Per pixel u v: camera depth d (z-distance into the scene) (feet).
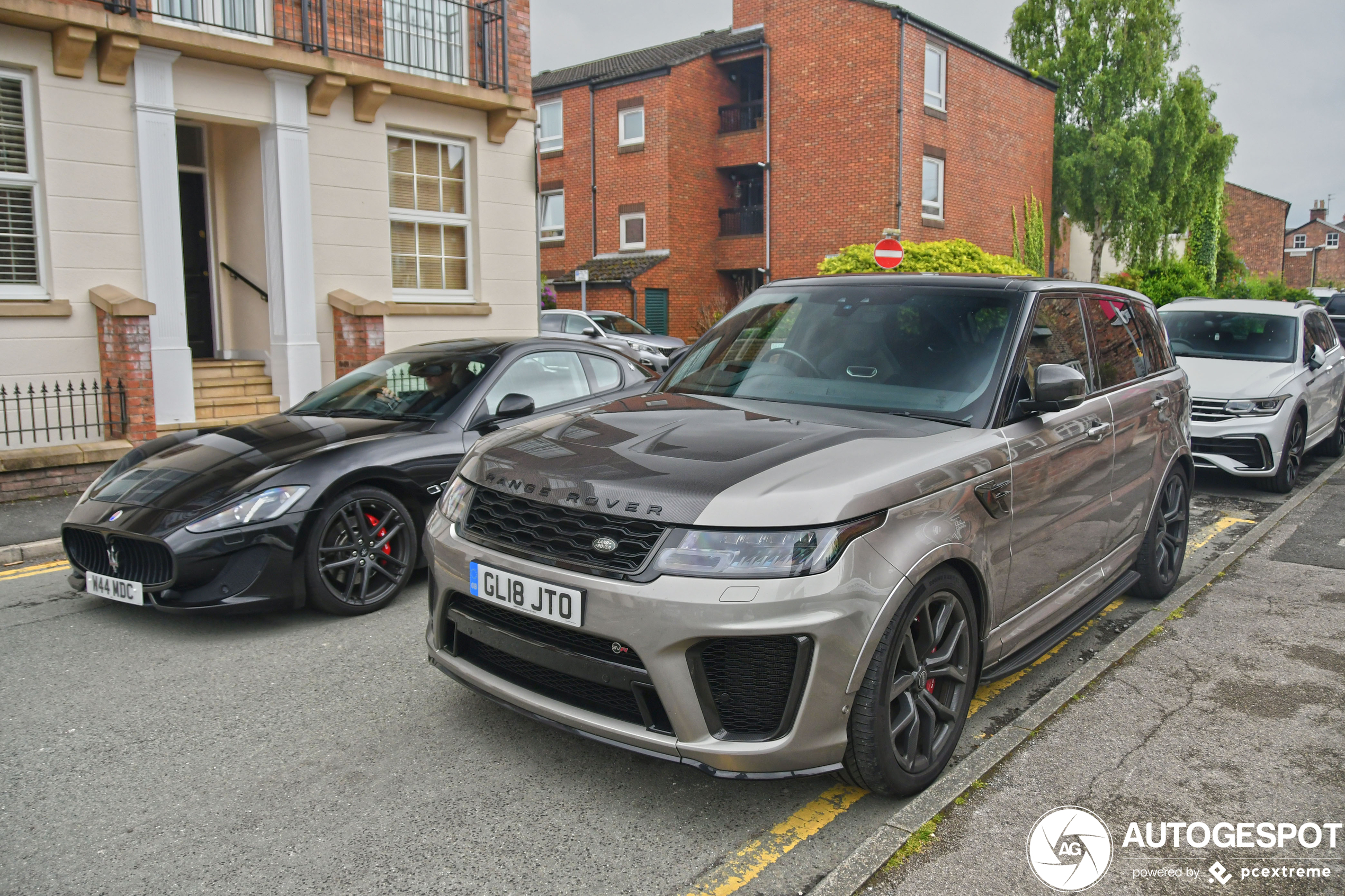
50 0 27.45
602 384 21.07
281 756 11.05
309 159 35.09
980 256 59.77
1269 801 9.86
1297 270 270.67
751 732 8.87
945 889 8.25
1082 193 99.76
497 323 41.83
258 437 17.22
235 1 32.99
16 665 14.01
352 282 36.81
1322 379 30.48
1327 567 19.39
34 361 28.55
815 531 8.70
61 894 8.34
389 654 14.42
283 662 14.06
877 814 9.83
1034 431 11.69
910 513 9.43
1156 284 88.63
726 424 10.89
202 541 14.44
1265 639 14.93
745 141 90.12
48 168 28.55
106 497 15.70
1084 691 12.78
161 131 30.73
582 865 8.82
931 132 81.00
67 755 11.09
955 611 10.25
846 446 10.00
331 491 15.64
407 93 37.14
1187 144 99.04
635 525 8.98
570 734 9.45
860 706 9.10
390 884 8.50
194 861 8.87
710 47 94.12
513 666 10.07
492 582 9.71
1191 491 17.88
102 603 17.19
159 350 31.17
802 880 8.63
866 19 78.28
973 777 10.25
